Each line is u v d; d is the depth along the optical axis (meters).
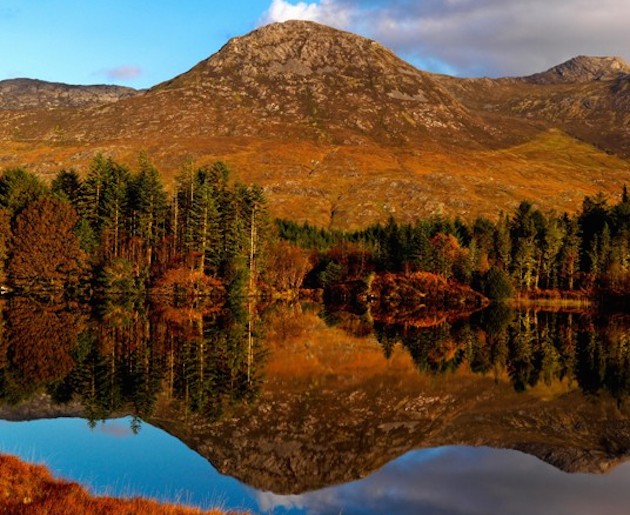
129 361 46.28
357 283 125.25
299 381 44.41
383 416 36.28
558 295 128.88
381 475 26.52
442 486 25.22
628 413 38.16
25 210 92.69
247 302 102.56
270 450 29.16
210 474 25.66
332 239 152.88
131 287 96.69
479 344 66.06
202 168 116.81
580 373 50.34
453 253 126.50
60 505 15.75
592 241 131.50
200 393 38.31
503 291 121.69
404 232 133.50
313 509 22.34
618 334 76.56
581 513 22.47
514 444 31.67
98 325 64.25
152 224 104.94
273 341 62.25
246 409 35.88
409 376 48.16
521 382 46.62
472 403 40.06
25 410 33.22
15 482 17.55
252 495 23.69
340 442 31.03
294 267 123.38
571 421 36.19
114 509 16.05
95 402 35.28
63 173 107.75
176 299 97.44
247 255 111.00
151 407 34.81
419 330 78.06
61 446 27.86
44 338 54.34
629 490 25.20
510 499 23.84
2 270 92.19
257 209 111.62
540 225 136.00
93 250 98.19
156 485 23.94
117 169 104.50
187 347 53.75
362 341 66.19
